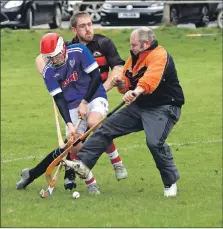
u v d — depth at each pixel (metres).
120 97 33.69
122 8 48.94
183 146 24.00
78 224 14.34
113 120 16.58
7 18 48.44
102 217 14.76
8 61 43.16
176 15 50.34
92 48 17.70
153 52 16.22
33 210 15.48
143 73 16.34
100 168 21.00
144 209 15.34
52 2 50.50
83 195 16.91
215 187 17.73
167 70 16.16
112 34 47.69
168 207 15.48
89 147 16.33
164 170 16.48
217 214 14.94
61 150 17.00
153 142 16.28
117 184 18.36
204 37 47.59
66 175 17.45
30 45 45.72
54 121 28.97
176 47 45.62
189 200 16.16
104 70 17.84
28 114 30.42
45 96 34.47
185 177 19.16
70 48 16.66
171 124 16.44
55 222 14.51
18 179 19.47
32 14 48.97
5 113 30.67
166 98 16.39
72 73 16.70
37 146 24.77
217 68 40.50
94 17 52.06
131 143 24.98
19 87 36.59
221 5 50.50
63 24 53.72
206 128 26.95
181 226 14.12
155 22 49.44
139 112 16.52
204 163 21.36
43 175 19.64
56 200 16.34
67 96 16.88
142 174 19.86
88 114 16.81
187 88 35.19
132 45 16.22
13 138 25.97
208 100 32.38
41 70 17.27
